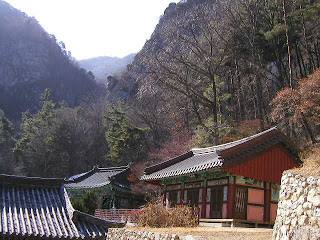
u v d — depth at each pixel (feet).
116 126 179.73
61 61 508.53
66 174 215.31
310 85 75.77
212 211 61.98
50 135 219.20
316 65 123.34
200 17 134.10
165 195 78.02
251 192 60.54
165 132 164.45
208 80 139.74
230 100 148.46
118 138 154.20
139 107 175.63
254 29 126.21
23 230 39.88
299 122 104.73
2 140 244.63
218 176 62.64
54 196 50.06
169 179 78.07
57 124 223.30
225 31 132.98
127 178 122.01
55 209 47.29
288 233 28.45
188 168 66.33
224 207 59.11
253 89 136.36
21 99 435.94
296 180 30.76
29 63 472.44
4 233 38.11
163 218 56.24
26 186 50.49
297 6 124.57
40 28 526.16
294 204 29.40
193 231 44.19
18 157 233.76
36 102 440.86
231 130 111.04
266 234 37.40
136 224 60.85
